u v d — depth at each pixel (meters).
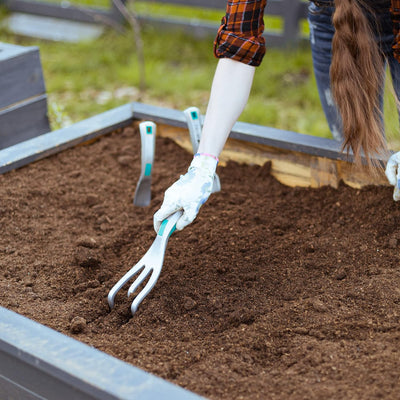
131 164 2.59
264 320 1.62
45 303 1.73
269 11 5.69
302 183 2.39
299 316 1.62
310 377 1.35
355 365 1.37
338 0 1.62
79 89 5.00
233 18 1.62
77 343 1.31
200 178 1.61
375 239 1.99
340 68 1.70
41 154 2.52
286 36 5.72
